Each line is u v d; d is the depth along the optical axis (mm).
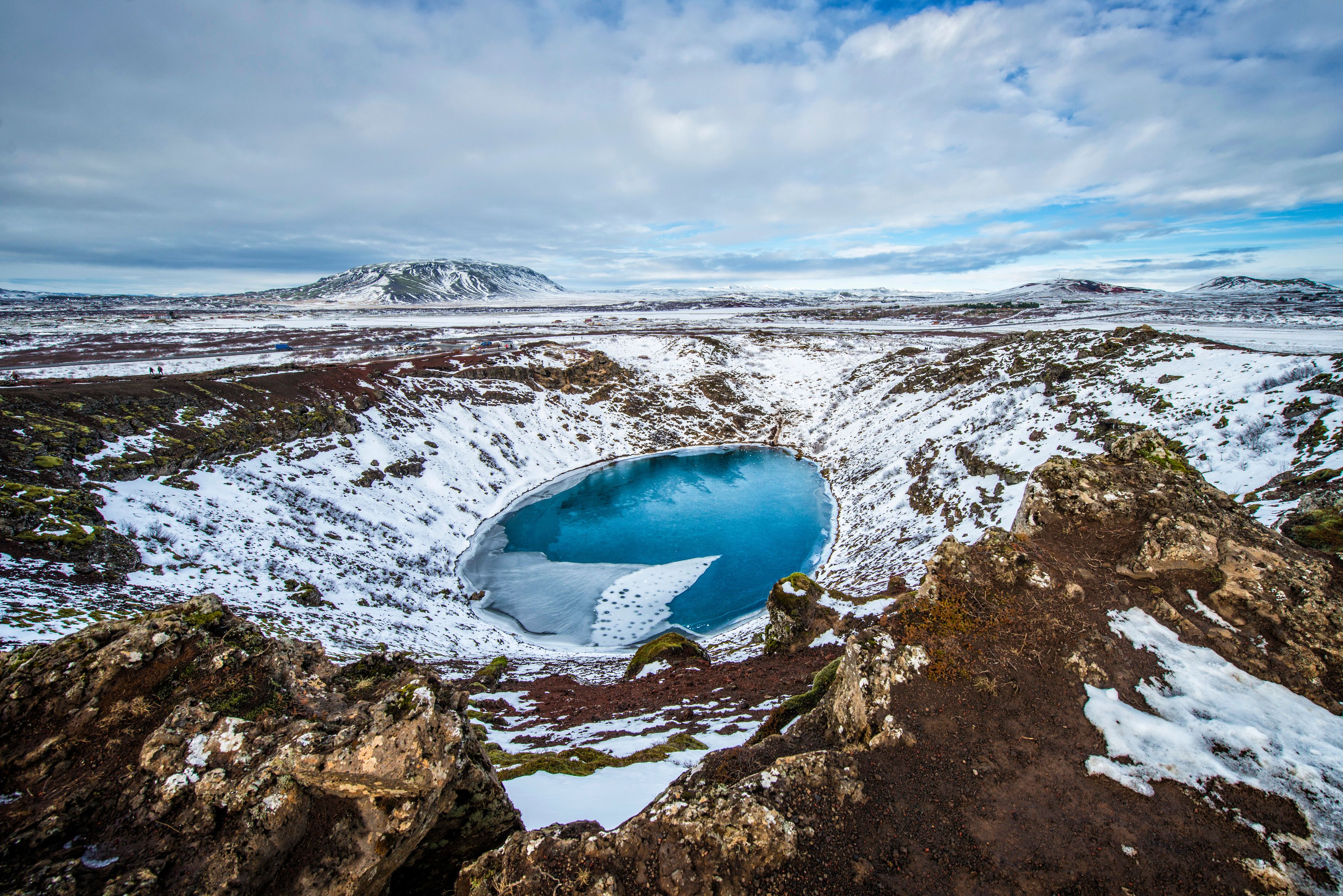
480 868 6582
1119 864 6020
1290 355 30375
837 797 6906
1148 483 11227
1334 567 10000
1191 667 8453
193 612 8547
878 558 30344
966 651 8680
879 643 8945
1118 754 7211
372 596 27766
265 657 8258
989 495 29422
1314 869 5758
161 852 5930
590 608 31047
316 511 33281
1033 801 6785
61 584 19172
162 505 27000
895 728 7746
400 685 7699
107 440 29125
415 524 37469
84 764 6590
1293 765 6852
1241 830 6219
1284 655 8461
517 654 25344
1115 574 10117
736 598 31484
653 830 6395
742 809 6480
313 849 6371
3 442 25000
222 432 34469
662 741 12898
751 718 13820
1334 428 21250
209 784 6332
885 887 5988
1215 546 9781
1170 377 33156
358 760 6492
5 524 20562
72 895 5371
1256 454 23625
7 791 6266
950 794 6957
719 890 5969
